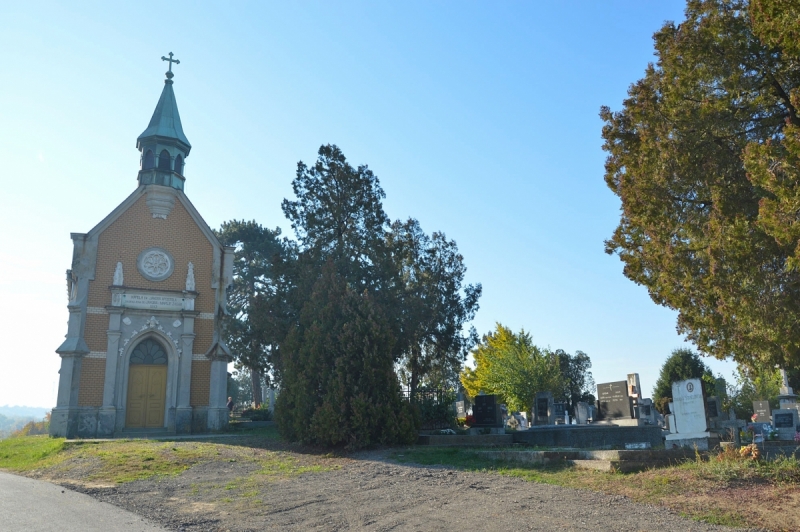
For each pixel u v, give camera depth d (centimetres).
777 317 1248
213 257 3209
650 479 1154
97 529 1001
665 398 5066
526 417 4222
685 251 1469
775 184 1120
